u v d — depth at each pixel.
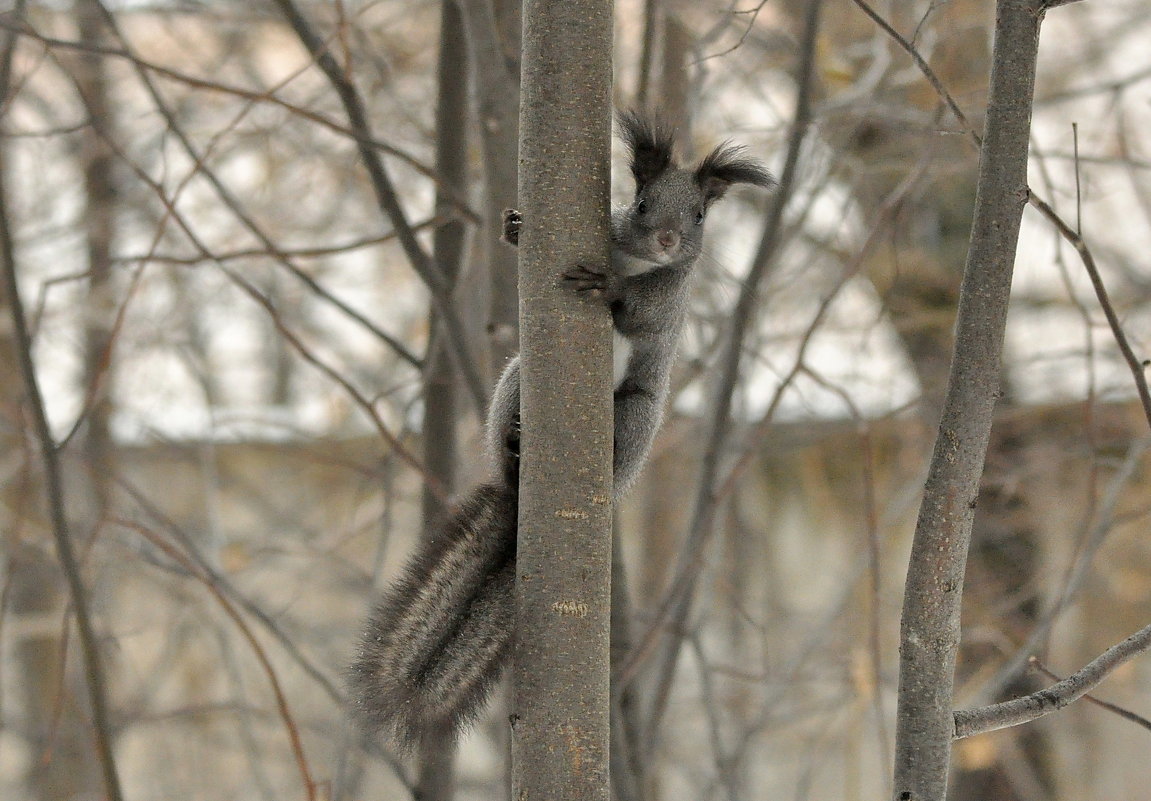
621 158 9.55
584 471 5.09
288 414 19.89
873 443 15.91
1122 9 15.77
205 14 14.81
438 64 9.87
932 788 4.98
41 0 15.24
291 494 19.27
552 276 5.16
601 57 5.23
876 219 10.38
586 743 5.02
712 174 7.71
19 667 19.05
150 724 16.69
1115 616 15.61
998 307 4.93
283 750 18.14
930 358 13.95
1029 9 4.89
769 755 18.78
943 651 5.00
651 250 7.10
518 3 8.66
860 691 12.40
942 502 4.98
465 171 9.93
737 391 13.62
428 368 9.45
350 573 16.31
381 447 17.64
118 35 8.56
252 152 15.88
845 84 11.87
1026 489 13.80
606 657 5.12
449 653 5.82
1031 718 5.20
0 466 15.83
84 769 16.39
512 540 6.01
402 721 5.71
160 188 8.01
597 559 5.10
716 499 8.62
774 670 13.38
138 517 12.92
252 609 9.02
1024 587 12.86
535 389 5.16
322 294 9.10
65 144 17.61
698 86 9.74
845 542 19.20
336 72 8.76
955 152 11.70
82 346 17.94
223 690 18.55
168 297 18.11
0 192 8.11
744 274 12.06
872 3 12.02
